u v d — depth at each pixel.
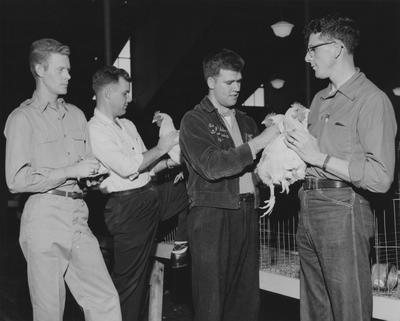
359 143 2.01
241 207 2.51
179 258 3.51
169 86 10.81
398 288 2.77
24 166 2.31
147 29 11.65
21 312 4.35
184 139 2.47
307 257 2.22
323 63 2.08
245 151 2.31
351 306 2.02
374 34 9.70
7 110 12.60
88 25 11.38
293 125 2.12
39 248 2.34
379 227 3.28
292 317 4.12
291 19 9.77
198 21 9.20
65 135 2.51
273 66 11.04
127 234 3.09
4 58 12.08
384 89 10.61
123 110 3.19
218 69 2.45
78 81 13.09
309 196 2.14
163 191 3.47
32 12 10.34
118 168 2.98
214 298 2.42
